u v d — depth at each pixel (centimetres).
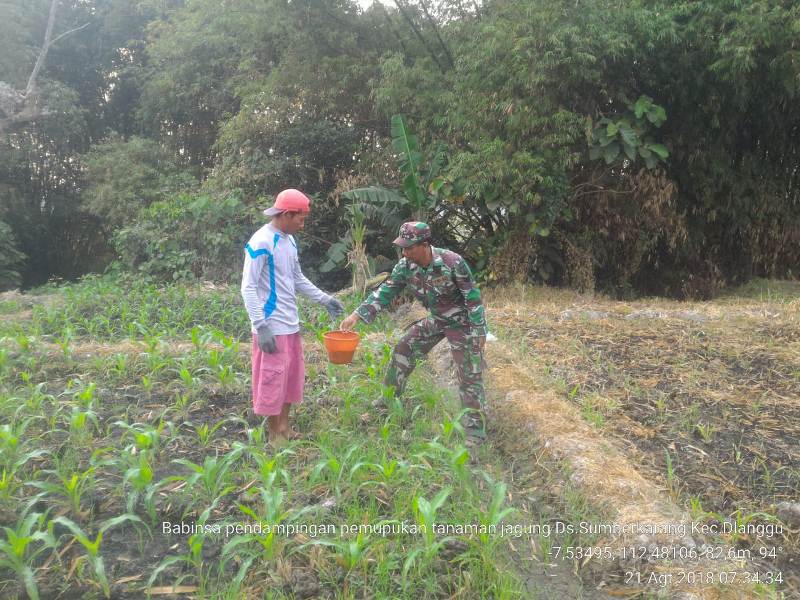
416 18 1277
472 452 409
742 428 460
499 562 301
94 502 329
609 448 407
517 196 982
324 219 1407
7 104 1662
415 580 279
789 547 324
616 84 995
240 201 1217
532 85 912
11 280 1630
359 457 362
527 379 532
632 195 1038
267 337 374
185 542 302
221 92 1689
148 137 2025
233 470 371
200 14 1672
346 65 1305
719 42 893
